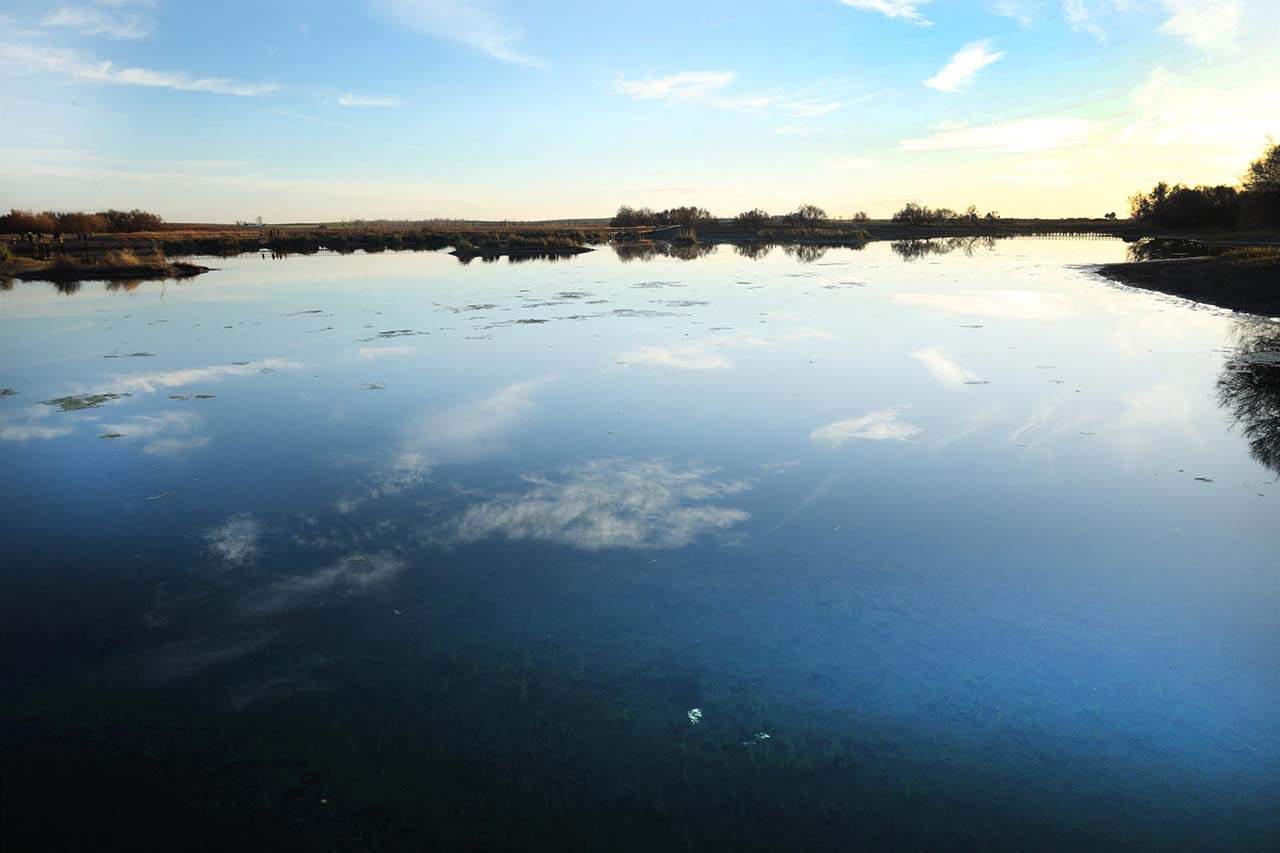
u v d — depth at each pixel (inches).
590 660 191.2
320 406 424.5
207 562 245.1
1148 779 150.2
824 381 471.2
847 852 133.7
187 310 792.3
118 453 348.2
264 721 170.1
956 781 150.3
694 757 157.5
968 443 354.6
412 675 185.8
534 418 398.3
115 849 136.1
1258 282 851.4
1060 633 200.8
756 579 231.0
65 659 193.8
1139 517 274.2
